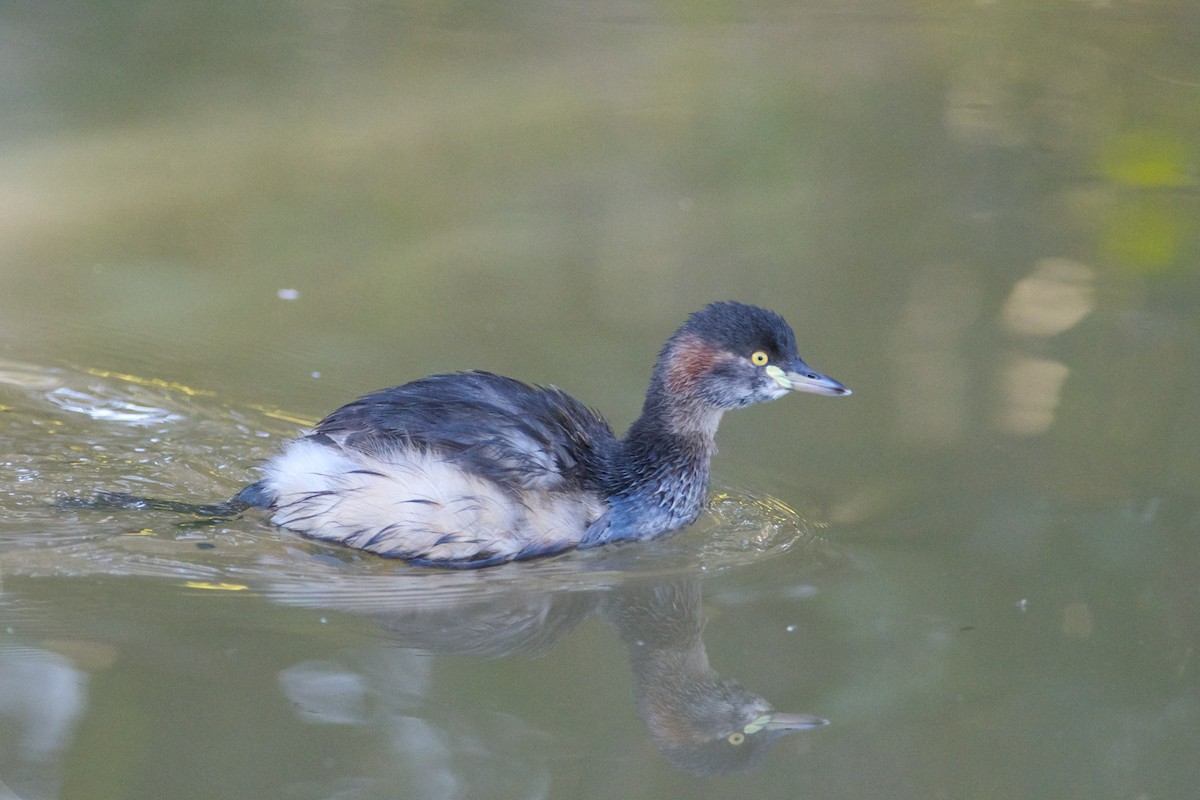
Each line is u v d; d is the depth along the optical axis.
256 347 15.07
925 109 22.53
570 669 9.88
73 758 8.64
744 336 12.27
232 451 13.05
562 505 11.66
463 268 17.14
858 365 14.55
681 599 10.83
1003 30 25.86
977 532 11.61
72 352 14.78
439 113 22.67
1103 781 8.68
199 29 26.09
